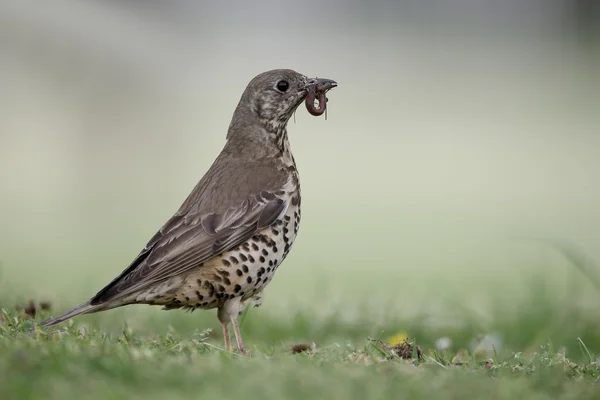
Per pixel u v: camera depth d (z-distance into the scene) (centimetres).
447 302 1109
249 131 844
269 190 802
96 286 1309
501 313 1059
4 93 2878
